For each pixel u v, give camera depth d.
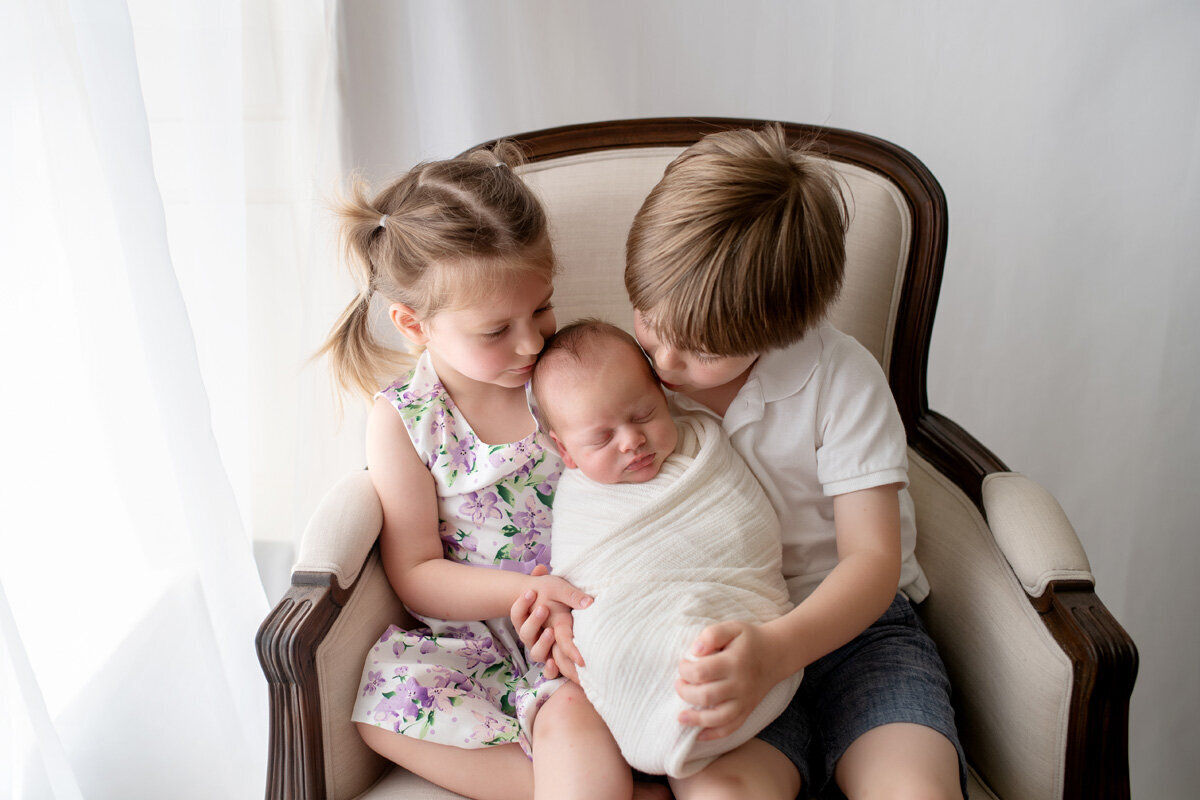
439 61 1.48
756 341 0.92
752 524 1.00
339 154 1.47
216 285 1.25
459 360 1.05
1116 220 1.54
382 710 1.01
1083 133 1.50
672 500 0.99
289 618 0.95
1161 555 1.71
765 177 0.91
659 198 0.95
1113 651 0.90
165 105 1.18
